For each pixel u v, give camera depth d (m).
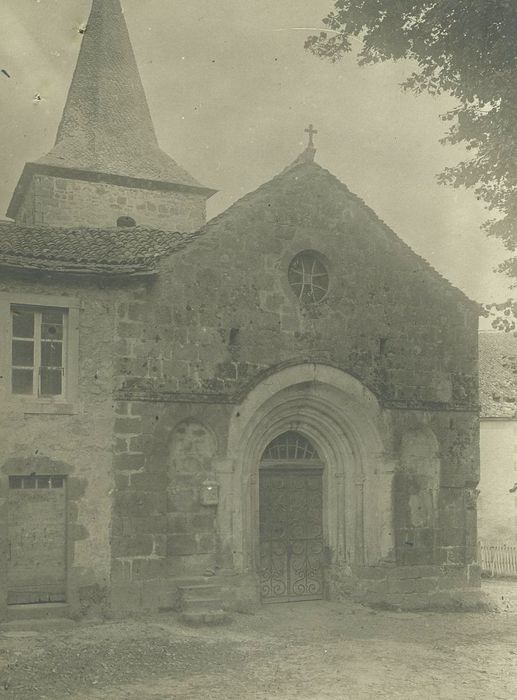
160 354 16.78
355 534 18.66
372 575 18.30
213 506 16.98
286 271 18.25
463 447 19.73
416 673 12.49
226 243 17.67
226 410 17.22
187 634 14.70
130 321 16.61
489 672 12.61
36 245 16.34
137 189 25.28
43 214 24.00
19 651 13.27
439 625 16.50
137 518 16.22
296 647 14.09
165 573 16.38
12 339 15.93
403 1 13.79
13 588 15.47
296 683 11.82
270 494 18.48
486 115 14.21
